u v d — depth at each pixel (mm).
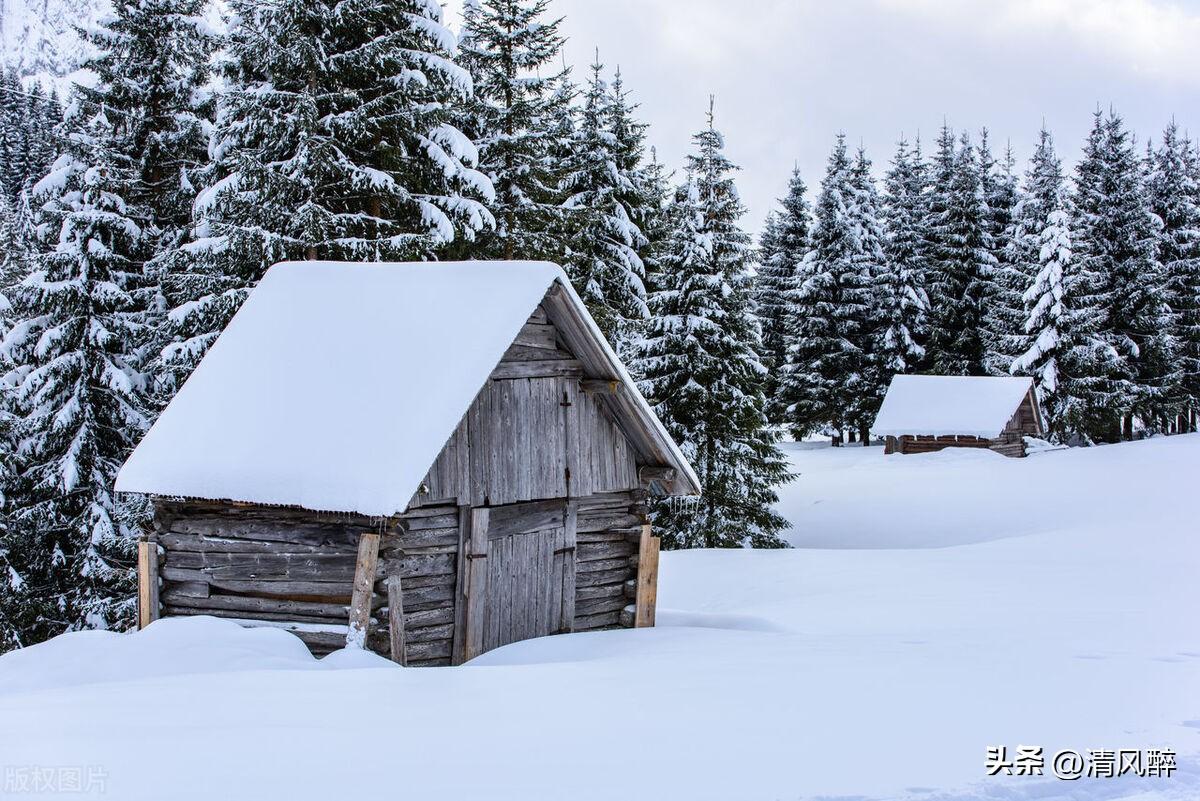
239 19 19312
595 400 13930
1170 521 24688
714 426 26609
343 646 11039
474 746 6262
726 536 26266
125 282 20984
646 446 14266
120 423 21000
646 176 33344
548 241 24734
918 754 6109
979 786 5473
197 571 12094
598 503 14102
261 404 12297
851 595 17000
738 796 5238
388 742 6348
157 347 20406
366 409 11516
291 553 11570
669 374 26656
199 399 12812
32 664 10156
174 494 11695
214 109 21828
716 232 27203
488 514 12266
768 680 8695
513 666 9664
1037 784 5531
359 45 18641
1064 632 12219
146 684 8562
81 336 20297
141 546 12188
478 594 12031
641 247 30672
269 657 10219
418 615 11664
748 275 27828
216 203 18109
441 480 11773
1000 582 17609
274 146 17938
